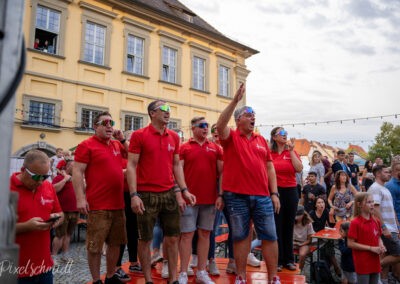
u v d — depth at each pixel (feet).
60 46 47.32
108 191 12.03
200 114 64.69
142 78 56.39
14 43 3.55
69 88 47.88
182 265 12.28
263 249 11.50
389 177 20.18
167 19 59.67
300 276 13.05
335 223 26.89
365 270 15.23
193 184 12.79
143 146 11.59
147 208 11.27
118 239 12.26
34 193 9.82
